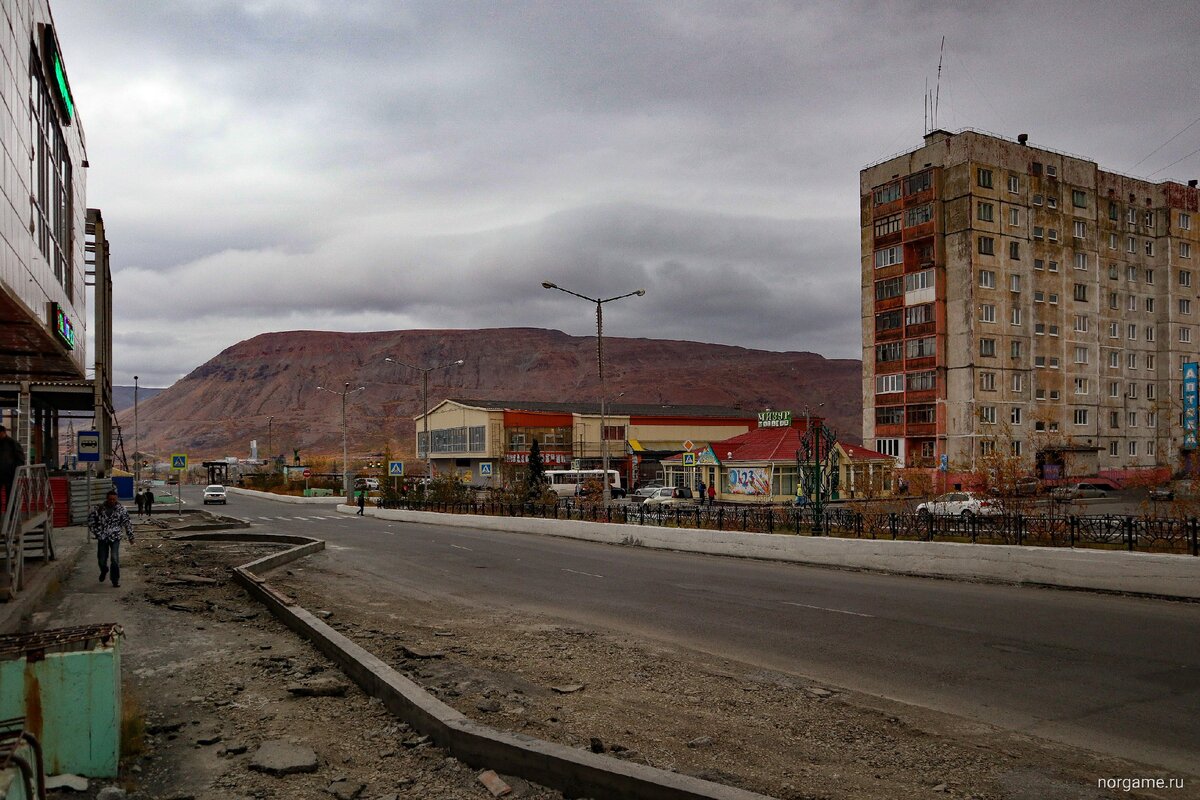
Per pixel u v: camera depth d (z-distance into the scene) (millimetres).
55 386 37000
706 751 6441
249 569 17844
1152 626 11172
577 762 5562
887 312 62750
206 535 28578
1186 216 70312
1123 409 66000
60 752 5625
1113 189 66500
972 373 57344
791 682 8664
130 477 49594
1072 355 62938
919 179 60469
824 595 14734
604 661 9695
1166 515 19906
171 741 6734
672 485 62594
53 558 17328
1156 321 69250
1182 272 69875
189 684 8500
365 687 8234
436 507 45156
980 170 58438
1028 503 23219
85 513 29453
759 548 21625
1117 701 7727
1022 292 60125
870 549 18469
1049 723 7121
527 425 78688
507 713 7410
